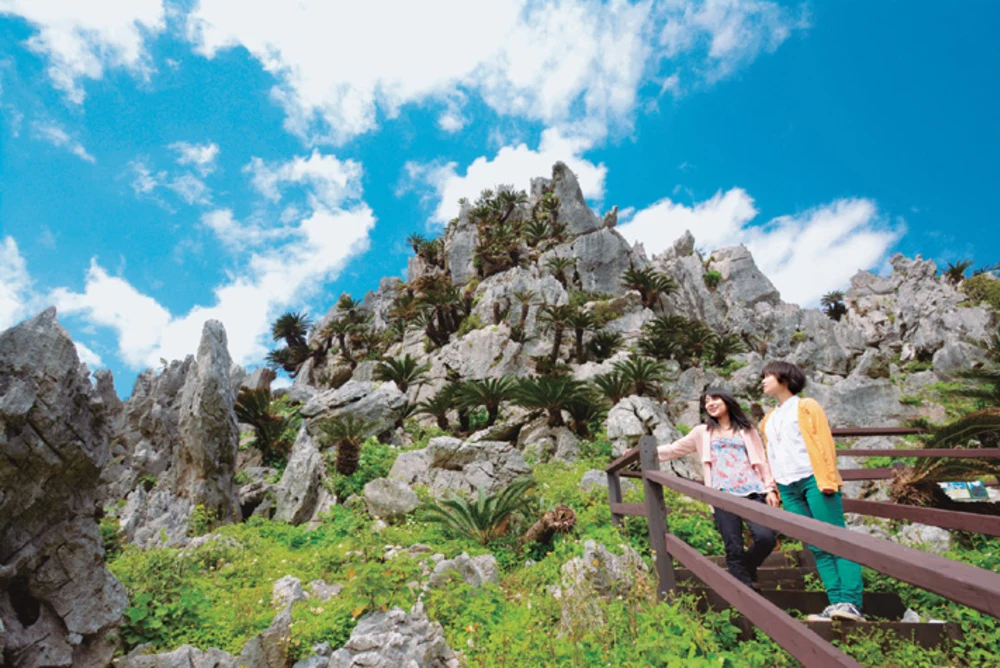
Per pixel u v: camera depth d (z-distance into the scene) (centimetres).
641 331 3750
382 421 2041
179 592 525
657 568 362
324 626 464
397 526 991
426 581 525
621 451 1641
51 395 432
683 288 4994
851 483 902
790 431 344
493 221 5559
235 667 423
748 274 5434
